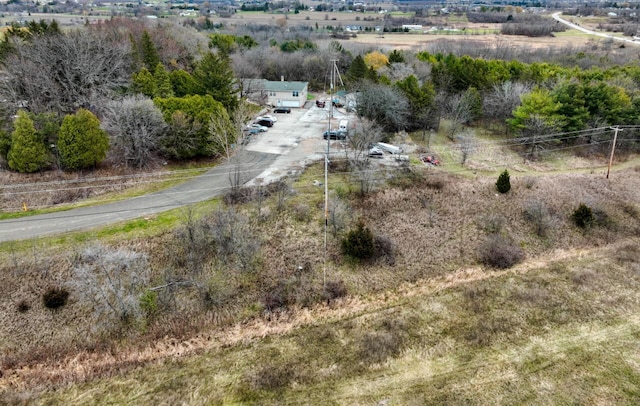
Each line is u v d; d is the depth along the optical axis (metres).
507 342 21.95
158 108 34.81
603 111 43.03
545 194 35.00
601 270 27.69
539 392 19.22
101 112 38.72
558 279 26.86
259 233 28.23
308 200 31.53
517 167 39.88
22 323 21.83
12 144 31.81
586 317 23.66
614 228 32.25
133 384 19.69
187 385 19.61
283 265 26.47
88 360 20.77
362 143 35.75
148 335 22.06
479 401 18.78
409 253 28.20
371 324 23.16
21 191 30.50
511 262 27.97
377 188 33.72
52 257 24.66
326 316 23.64
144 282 24.28
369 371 20.31
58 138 32.41
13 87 39.09
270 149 40.88
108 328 22.05
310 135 45.31
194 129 35.41
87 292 23.02
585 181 37.66
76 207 29.55
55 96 39.31
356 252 26.77
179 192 32.09
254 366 20.58
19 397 18.95
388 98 42.75
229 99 43.12
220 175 35.06
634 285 26.27
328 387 19.48
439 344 21.83
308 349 21.55
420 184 34.91
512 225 31.47
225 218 27.45
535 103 41.59
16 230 26.73
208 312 23.36
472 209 32.56
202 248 26.42
